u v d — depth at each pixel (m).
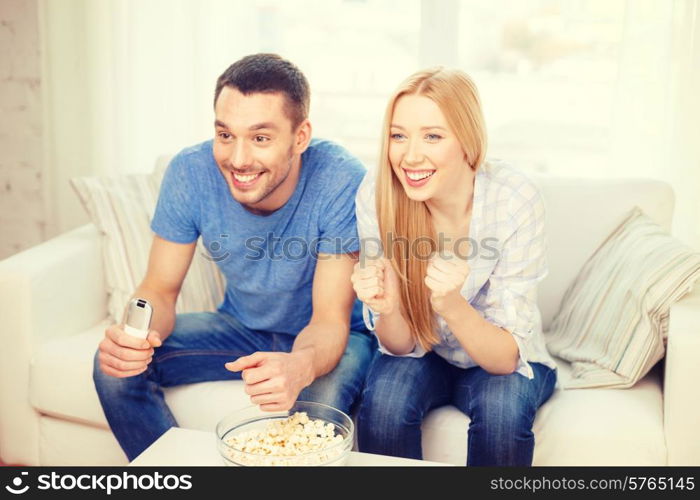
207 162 1.61
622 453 1.41
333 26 2.54
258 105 1.42
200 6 2.36
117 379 1.50
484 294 1.53
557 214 1.89
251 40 2.46
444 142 1.37
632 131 2.15
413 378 1.48
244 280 1.67
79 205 2.69
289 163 1.51
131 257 1.91
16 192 2.73
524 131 2.47
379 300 1.39
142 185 2.03
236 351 1.69
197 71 2.40
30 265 1.74
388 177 1.46
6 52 2.62
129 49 2.43
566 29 2.39
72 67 2.59
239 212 1.59
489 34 2.43
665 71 2.11
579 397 1.53
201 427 1.60
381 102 2.58
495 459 1.36
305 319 1.70
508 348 1.41
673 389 1.40
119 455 1.71
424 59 2.38
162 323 1.61
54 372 1.68
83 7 2.52
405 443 1.42
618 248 1.76
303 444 1.12
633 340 1.55
